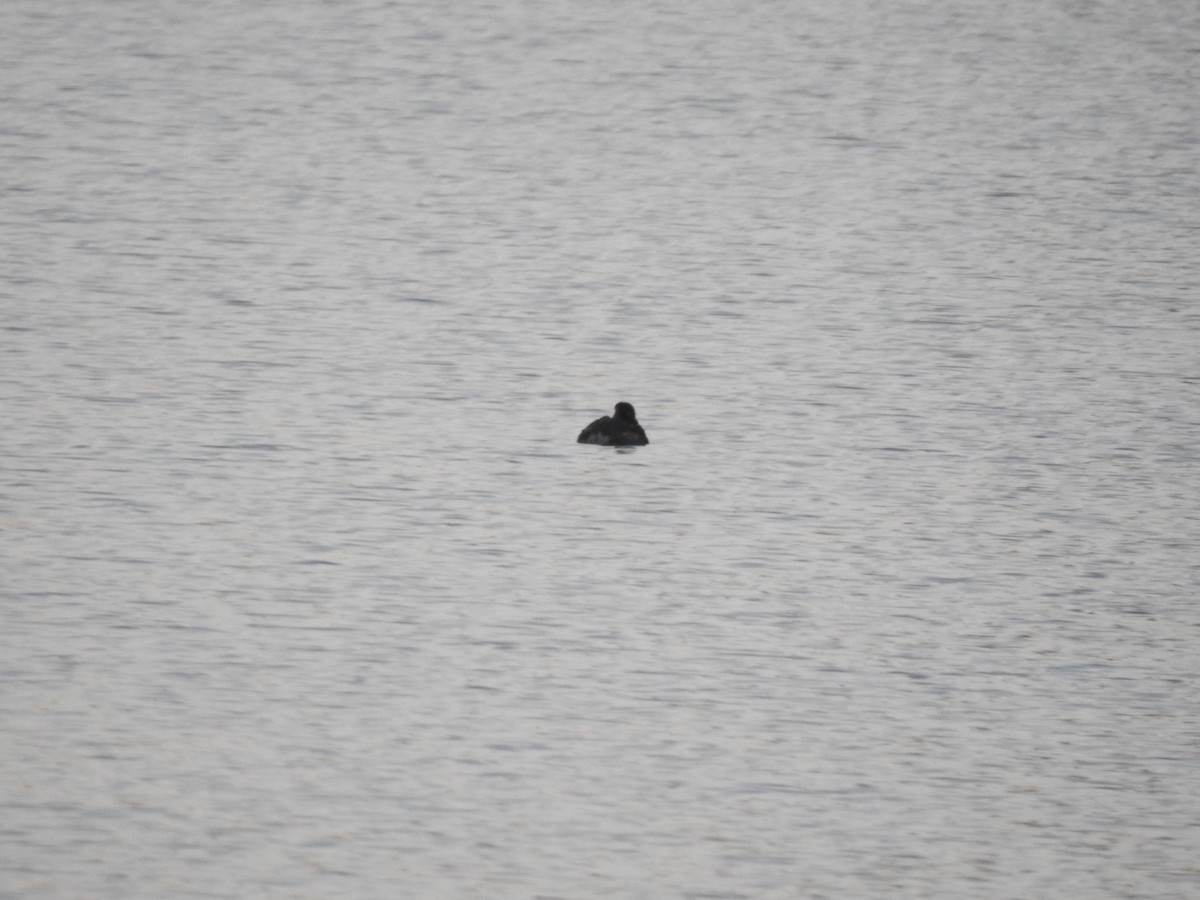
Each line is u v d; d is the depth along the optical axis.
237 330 193.88
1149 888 96.19
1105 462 159.88
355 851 96.69
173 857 95.25
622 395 176.50
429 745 108.06
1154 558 139.50
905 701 115.94
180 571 131.12
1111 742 111.38
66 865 94.00
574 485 152.00
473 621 125.19
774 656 121.88
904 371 185.50
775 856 98.06
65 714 109.56
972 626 127.19
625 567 135.38
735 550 139.38
